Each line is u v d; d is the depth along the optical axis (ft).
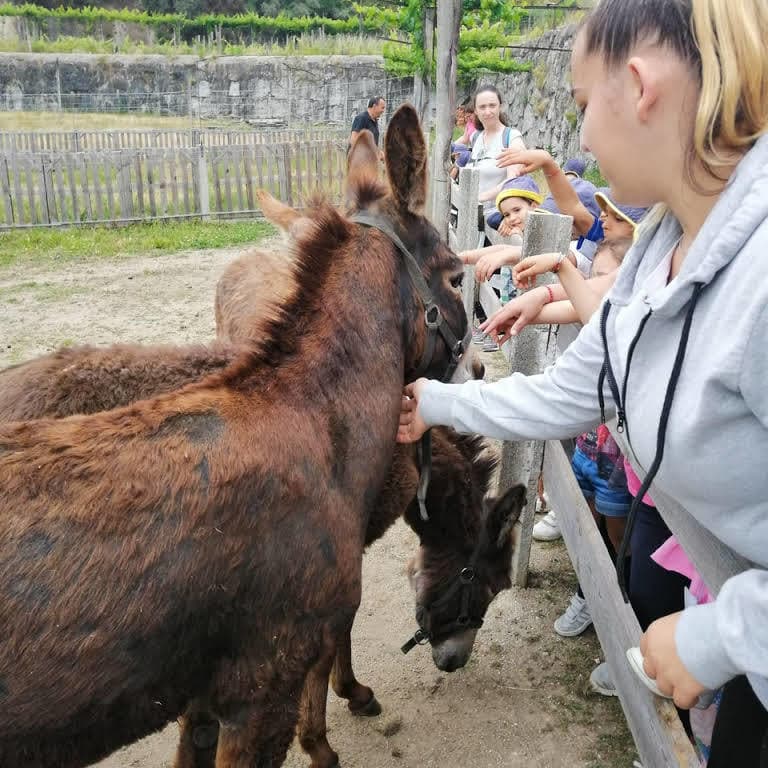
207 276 32.04
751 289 3.58
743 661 3.83
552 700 10.72
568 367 5.84
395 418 6.98
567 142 59.57
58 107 103.76
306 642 6.26
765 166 3.67
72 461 5.37
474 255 11.84
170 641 5.50
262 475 5.76
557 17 67.36
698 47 3.65
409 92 105.91
